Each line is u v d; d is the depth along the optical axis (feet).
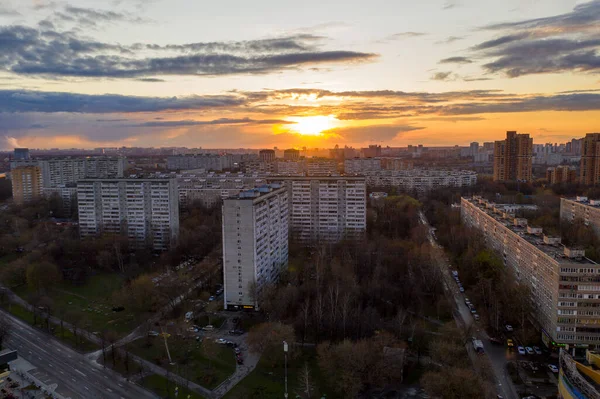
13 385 585.22
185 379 600.80
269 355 644.27
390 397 558.97
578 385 497.87
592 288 650.43
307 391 560.20
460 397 503.61
